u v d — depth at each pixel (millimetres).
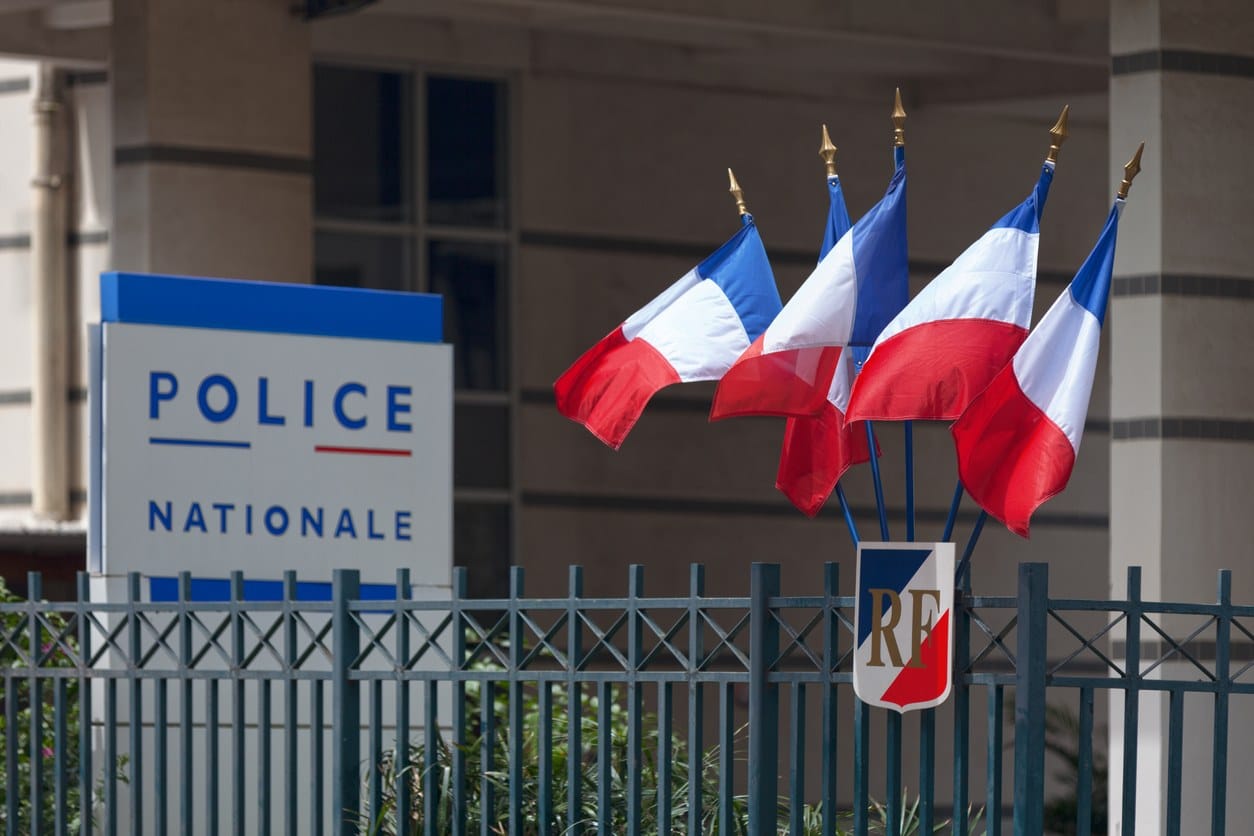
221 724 12891
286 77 20672
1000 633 8703
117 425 12641
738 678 9297
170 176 20078
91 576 12742
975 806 25203
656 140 26984
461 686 10453
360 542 13281
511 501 26266
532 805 11258
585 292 26688
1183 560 18266
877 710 24828
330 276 25391
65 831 12023
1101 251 9133
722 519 27375
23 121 26578
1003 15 23828
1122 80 18625
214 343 12953
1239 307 18516
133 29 20156
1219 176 18484
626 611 9758
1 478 26828
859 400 9242
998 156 28469
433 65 25953
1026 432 8977
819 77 27609
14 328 26656
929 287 9352
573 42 26547
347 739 10891
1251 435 18516
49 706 13789
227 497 12930
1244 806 18219
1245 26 18625
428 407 13539
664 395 27156
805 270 27562
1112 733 18516
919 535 28141
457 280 26062
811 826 11172
